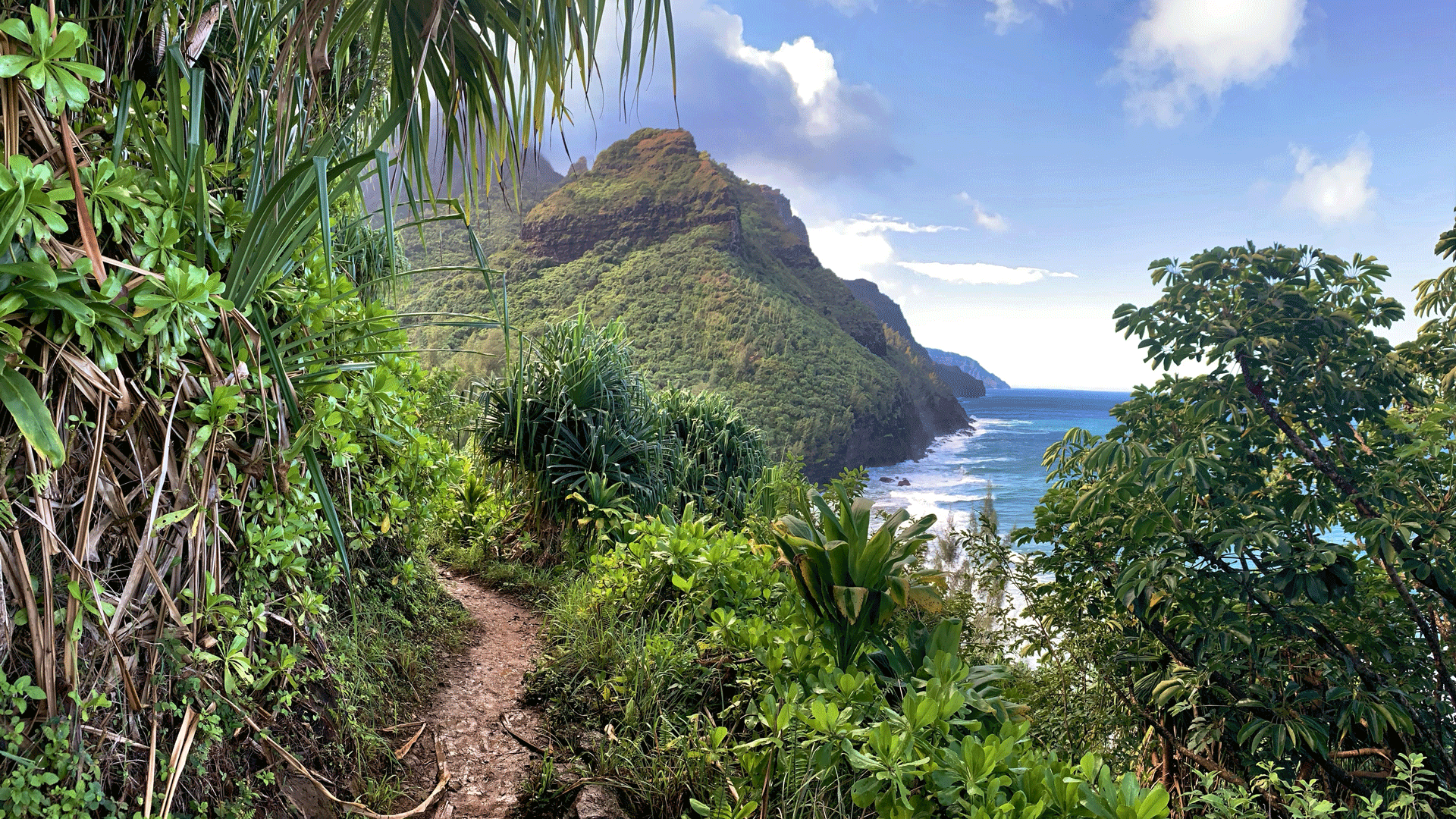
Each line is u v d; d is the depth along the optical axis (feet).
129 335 4.24
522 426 17.26
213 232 5.44
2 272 3.54
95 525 4.33
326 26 5.07
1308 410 12.44
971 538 13.97
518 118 5.99
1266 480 13.76
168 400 4.68
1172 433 13.05
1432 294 14.90
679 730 8.01
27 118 4.04
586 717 8.72
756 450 24.34
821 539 9.94
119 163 4.66
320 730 6.57
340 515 7.68
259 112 5.92
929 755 6.07
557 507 16.71
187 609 4.98
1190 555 11.42
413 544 10.85
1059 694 12.93
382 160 4.31
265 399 5.10
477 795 7.11
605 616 11.07
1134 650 12.71
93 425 4.27
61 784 3.98
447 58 5.80
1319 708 11.05
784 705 6.01
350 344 6.79
